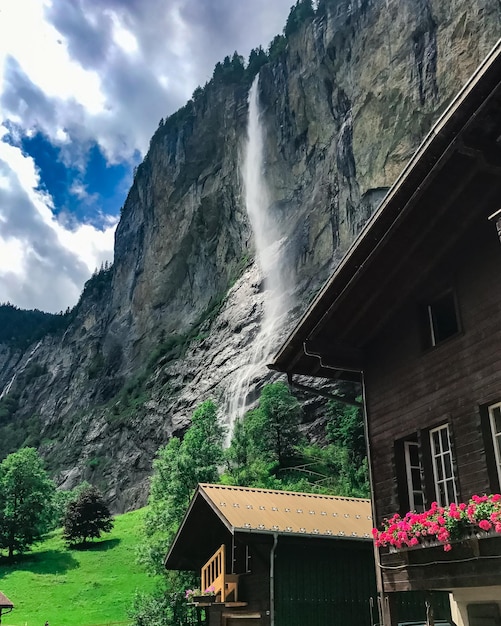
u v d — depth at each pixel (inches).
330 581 588.7
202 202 4498.0
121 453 3907.5
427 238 433.4
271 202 3919.8
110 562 1932.8
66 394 5536.4
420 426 445.1
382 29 3260.3
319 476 1957.4
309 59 3831.2
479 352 407.2
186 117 5147.6
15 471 2386.8
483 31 2738.7
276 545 575.8
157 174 5172.2
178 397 3661.4
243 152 4279.0
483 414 397.7
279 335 3149.6
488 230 415.2
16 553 2219.5
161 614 836.6
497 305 400.2
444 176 388.2
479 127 349.7
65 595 1609.3
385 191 3078.2
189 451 1197.7
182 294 4781.0
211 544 706.8
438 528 366.9
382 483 474.3
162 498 1146.0
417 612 583.8
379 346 506.9
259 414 2247.8
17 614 1450.5
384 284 472.1
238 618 601.6
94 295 6235.2
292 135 3914.9
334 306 478.0
